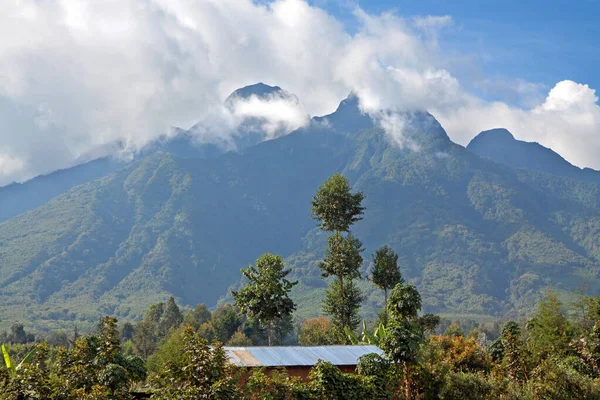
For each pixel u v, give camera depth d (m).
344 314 60.38
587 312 57.97
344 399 26.80
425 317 61.59
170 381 22.88
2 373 21.83
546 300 56.69
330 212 61.84
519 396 34.28
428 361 33.03
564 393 35.09
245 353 33.66
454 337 59.78
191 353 22.64
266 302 53.72
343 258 61.16
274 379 25.98
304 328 100.06
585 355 46.78
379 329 40.50
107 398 22.81
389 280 61.88
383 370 30.00
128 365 27.52
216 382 21.94
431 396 31.62
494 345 65.19
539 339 52.81
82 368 24.42
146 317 121.81
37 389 21.12
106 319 26.48
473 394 32.75
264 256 56.38
